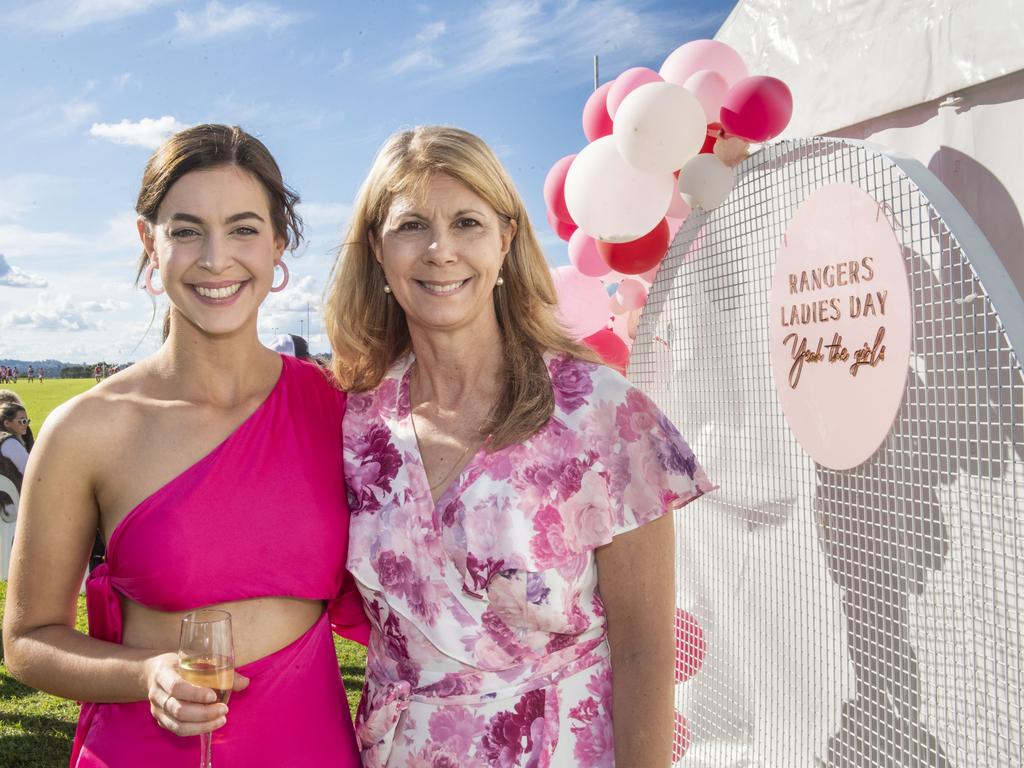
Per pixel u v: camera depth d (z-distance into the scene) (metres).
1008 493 2.31
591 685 1.88
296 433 1.98
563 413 1.94
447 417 2.00
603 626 1.95
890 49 2.88
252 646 1.85
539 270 2.08
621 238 3.16
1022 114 2.48
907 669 2.59
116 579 1.82
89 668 1.69
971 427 2.42
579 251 3.69
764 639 3.19
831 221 2.68
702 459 3.48
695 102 2.88
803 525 2.99
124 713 1.77
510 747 1.80
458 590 1.84
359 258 2.14
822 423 2.77
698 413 3.47
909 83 2.80
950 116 2.69
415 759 1.84
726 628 3.40
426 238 1.90
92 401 1.83
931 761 2.50
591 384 1.97
